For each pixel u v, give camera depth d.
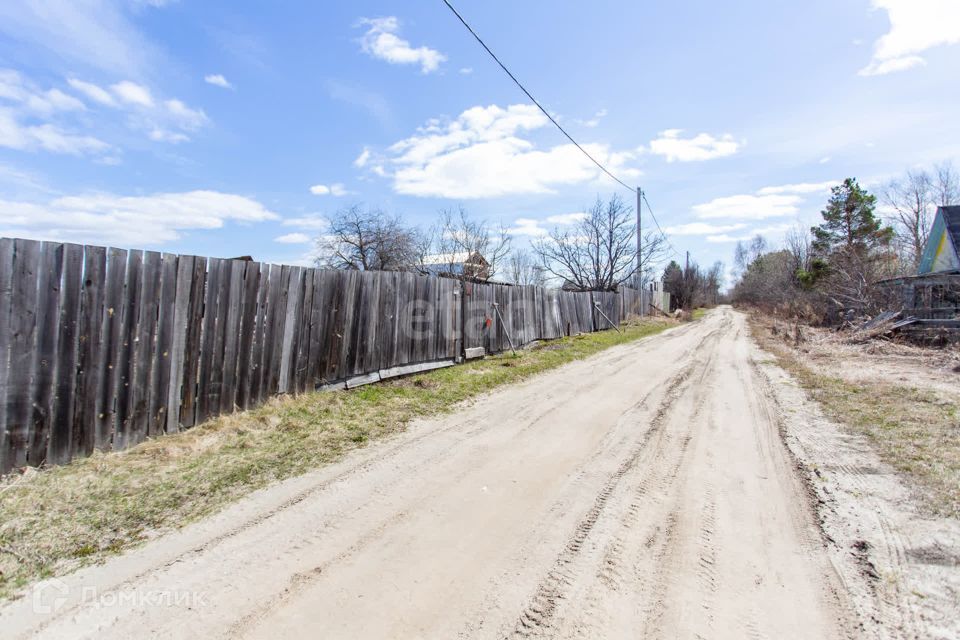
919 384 7.45
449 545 2.85
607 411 6.09
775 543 2.89
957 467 3.98
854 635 2.11
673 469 4.10
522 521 3.16
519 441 4.86
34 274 3.57
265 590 2.38
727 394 7.13
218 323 4.98
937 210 19.08
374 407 5.96
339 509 3.29
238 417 5.09
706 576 2.55
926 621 2.20
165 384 4.49
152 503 3.27
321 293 6.34
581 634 2.11
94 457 3.92
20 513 3.02
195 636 2.05
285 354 5.84
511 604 2.30
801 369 9.27
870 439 4.82
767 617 2.23
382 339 7.53
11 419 3.47
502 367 9.20
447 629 2.13
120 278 4.10
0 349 3.40
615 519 3.19
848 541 2.90
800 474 3.97
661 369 9.47
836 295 20.36
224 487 3.58
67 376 3.77
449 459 4.30
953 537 2.92
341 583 2.46
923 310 14.41
